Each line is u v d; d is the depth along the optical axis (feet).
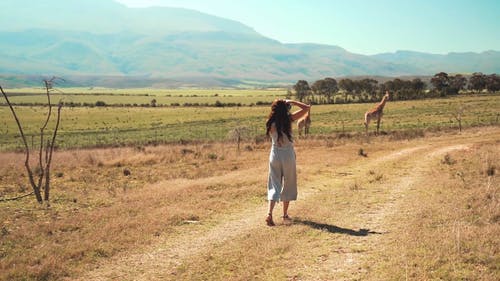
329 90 499.10
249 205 34.22
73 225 28.48
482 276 17.43
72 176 56.70
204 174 55.93
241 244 23.71
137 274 20.24
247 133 152.25
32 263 21.44
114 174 59.31
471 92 481.87
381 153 75.97
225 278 19.24
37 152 106.11
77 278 19.93
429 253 20.22
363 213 30.07
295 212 30.86
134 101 538.06
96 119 318.24
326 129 191.11
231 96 655.35
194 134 204.95
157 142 141.08
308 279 18.69
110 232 26.50
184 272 20.27
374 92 447.83
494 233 22.36
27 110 387.34
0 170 63.36
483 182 37.63
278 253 22.07
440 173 46.47
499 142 84.89
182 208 32.78
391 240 23.16
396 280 17.72
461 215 26.94
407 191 37.37
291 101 28.43
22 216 32.27
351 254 21.43
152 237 25.62
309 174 50.11
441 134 125.18
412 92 430.20
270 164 28.37
